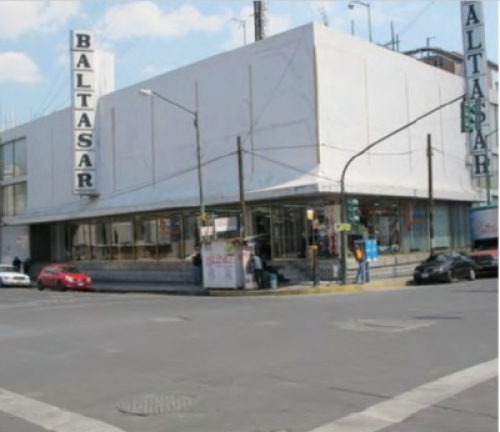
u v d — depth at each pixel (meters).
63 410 7.40
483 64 39.59
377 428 6.10
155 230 39.16
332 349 10.59
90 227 45.00
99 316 17.83
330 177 29.78
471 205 41.31
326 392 7.63
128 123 40.81
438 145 38.34
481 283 26.56
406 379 8.13
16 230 52.53
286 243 31.97
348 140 31.62
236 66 33.75
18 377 9.48
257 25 45.53
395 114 34.91
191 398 7.64
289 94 31.25
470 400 6.99
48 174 49.03
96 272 43.91
